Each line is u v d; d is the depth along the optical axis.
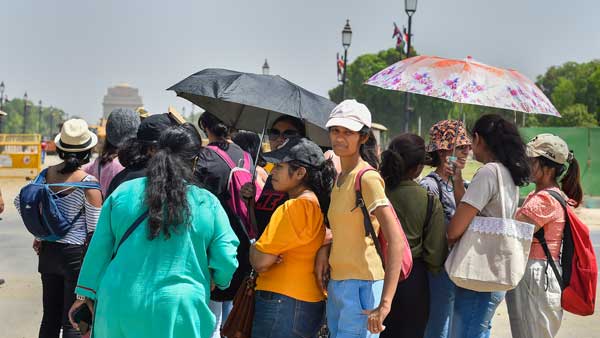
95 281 3.87
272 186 4.81
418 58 5.37
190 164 3.93
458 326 4.94
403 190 4.76
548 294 4.84
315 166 4.44
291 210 4.27
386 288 3.98
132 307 3.64
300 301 4.33
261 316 4.38
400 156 4.77
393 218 4.04
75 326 4.25
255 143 6.86
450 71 5.12
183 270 3.73
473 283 4.66
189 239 3.76
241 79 5.10
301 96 5.14
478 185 4.70
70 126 5.16
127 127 5.54
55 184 5.10
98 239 3.84
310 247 4.33
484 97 4.98
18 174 28.48
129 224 3.76
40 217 5.03
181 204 3.70
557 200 4.88
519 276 4.62
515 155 4.74
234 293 4.80
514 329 5.01
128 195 3.82
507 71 5.23
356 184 4.12
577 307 4.84
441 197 5.32
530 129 21.30
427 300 4.77
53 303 5.28
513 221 4.66
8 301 8.28
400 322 4.71
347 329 4.17
